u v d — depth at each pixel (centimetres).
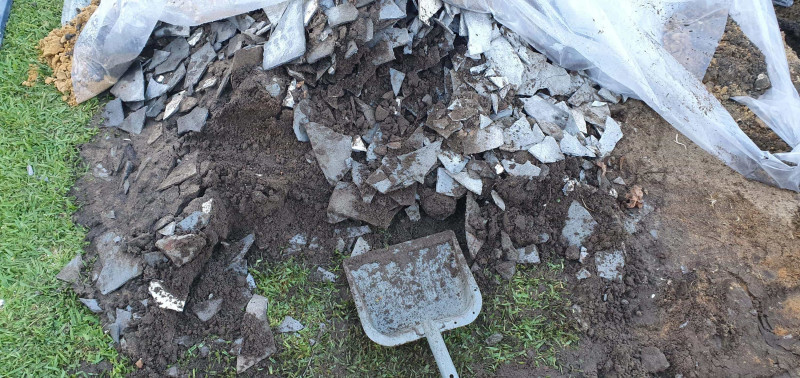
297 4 96
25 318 80
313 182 94
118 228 88
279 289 89
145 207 89
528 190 95
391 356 85
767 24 112
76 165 97
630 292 92
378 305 87
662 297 91
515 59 102
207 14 100
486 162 95
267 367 82
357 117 97
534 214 96
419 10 95
